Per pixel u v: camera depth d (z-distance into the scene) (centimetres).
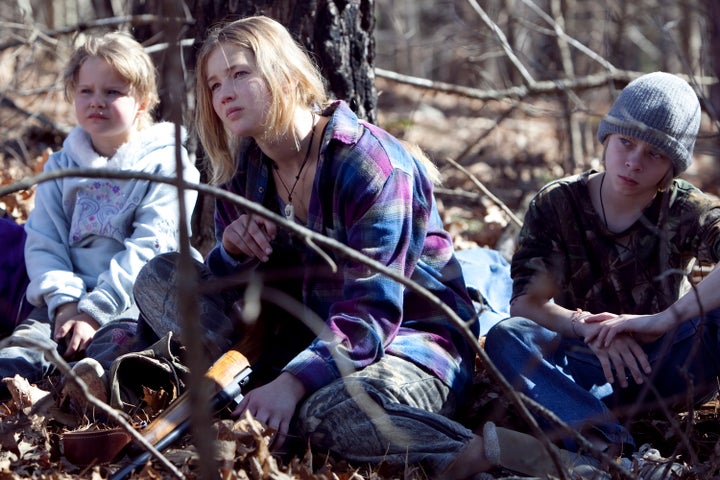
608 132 371
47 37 693
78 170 236
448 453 322
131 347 391
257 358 360
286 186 371
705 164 1018
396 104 1420
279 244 377
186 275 232
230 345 369
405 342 351
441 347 359
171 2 220
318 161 357
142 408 363
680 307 357
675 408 387
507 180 866
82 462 318
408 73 1630
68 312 420
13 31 820
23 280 448
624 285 388
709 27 689
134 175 235
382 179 349
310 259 367
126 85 436
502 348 361
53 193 447
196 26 504
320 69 490
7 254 450
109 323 405
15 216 587
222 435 311
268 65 345
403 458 322
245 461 307
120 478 300
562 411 345
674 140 359
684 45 1073
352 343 332
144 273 383
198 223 507
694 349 316
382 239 345
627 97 367
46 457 322
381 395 324
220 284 307
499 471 325
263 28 353
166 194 437
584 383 371
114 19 639
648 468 325
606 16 855
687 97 365
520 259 397
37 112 759
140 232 430
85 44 438
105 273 421
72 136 448
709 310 355
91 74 431
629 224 380
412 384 337
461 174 869
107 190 438
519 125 1188
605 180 382
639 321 363
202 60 357
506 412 369
